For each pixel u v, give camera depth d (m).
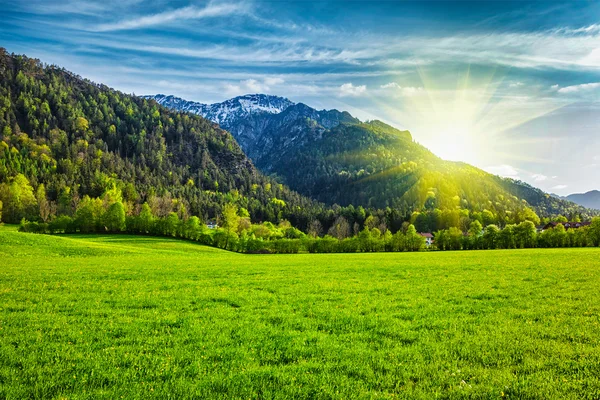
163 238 109.81
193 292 23.27
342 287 24.98
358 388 8.57
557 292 21.62
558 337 12.27
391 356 10.66
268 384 8.86
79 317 15.81
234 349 11.35
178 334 13.14
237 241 101.94
